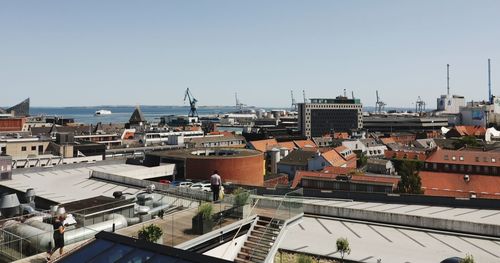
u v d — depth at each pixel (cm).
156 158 7062
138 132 16962
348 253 3105
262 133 18088
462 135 17950
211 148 7919
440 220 3794
